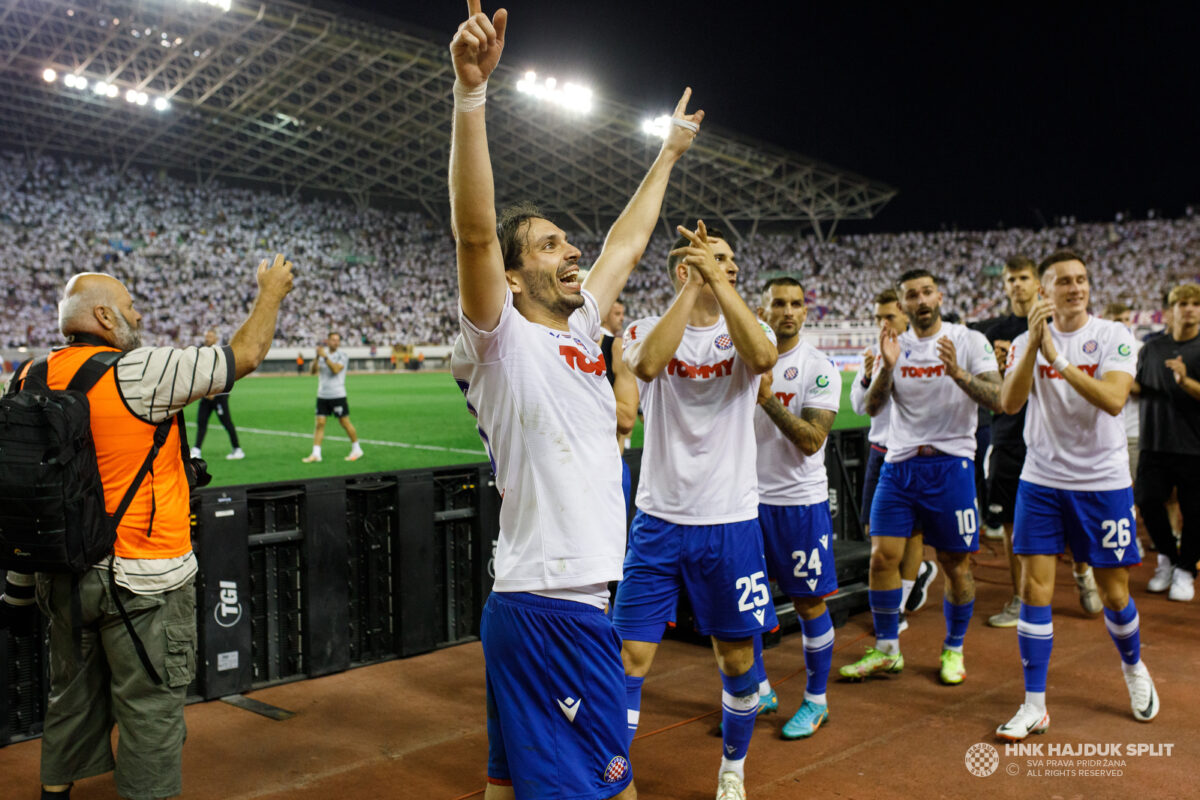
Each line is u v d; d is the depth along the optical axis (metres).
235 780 3.20
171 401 2.60
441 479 4.87
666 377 3.07
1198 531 5.65
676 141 2.79
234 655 4.06
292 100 36.66
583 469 1.97
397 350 38.03
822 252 50.66
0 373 27.48
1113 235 45.09
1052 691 4.09
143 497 2.60
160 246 37.16
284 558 4.28
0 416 2.37
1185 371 5.53
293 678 4.27
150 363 2.59
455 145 1.78
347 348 36.28
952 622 4.24
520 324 1.95
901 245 49.59
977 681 4.27
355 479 4.59
